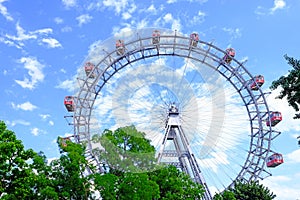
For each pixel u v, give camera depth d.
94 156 52.56
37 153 38.56
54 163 39.59
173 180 46.38
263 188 59.12
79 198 39.75
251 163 66.44
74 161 39.19
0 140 34.78
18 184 34.12
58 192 38.78
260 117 68.00
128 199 39.53
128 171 45.94
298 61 22.02
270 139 66.56
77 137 61.00
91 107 63.38
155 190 42.34
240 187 60.12
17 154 35.03
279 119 65.88
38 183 36.31
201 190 48.56
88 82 64.94
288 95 22.28
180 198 45.06
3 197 32.38
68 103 62.88
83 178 39.53
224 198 57.53
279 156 64.69
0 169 33.47
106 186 39.19
